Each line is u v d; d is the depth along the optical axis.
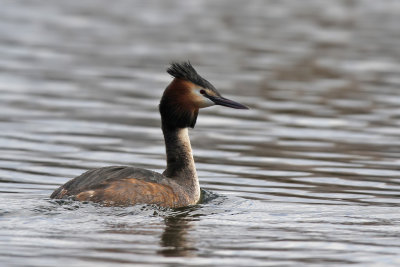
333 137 19.06
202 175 15.82
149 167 16.33
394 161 16.94
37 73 26.34
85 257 10.05
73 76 26.06
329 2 46.88
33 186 14.52
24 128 19.38
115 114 21.23
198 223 12.05
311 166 16.53
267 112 21.64
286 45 32.62
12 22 36.97
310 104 22.58
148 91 24.12
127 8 43.34
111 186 12.36
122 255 10.19
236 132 19.62
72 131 19.28
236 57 29.80
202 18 40.19
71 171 15.80
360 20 39.91
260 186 15.00
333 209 13.24
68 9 42.19
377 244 11.00
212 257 10.27
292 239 11.21
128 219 11.91
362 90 24.47
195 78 13.95
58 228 11.27
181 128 13.96
